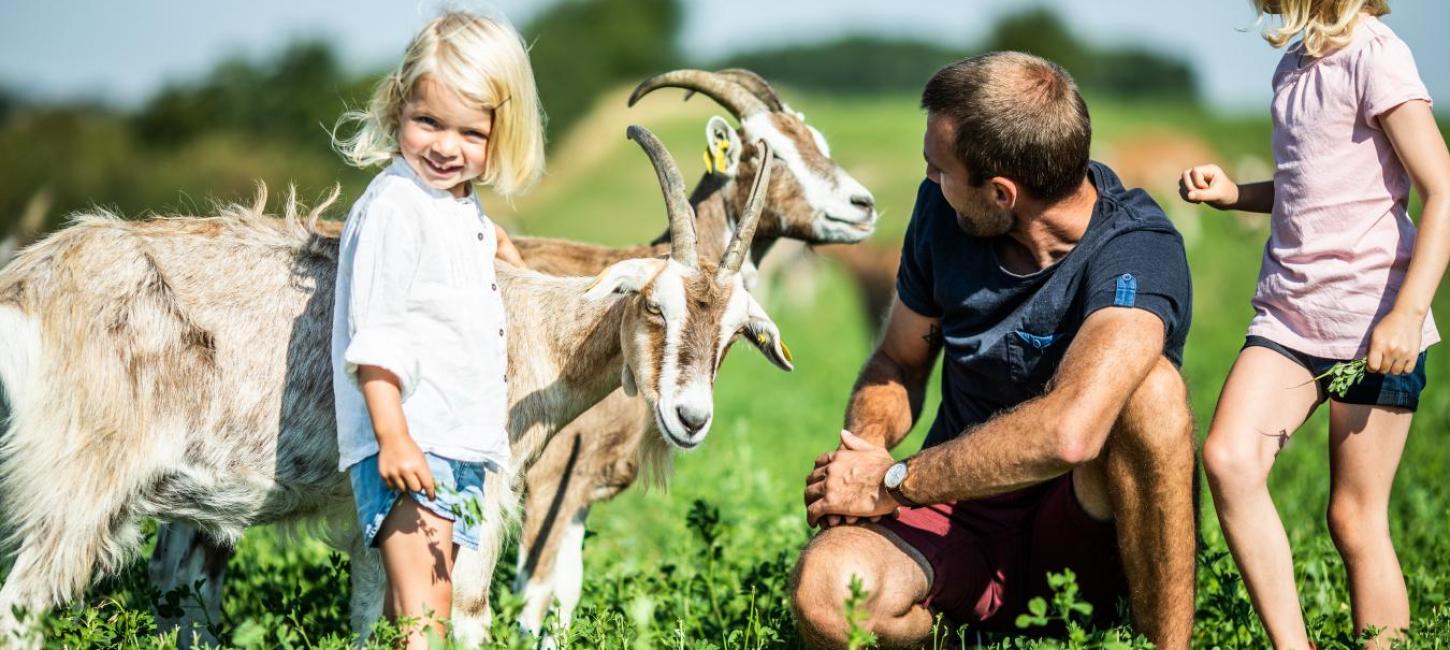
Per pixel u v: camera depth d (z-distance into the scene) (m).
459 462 3.69
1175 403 3.61
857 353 15.87
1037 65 3.78
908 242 4.34
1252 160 33.03
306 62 35.12
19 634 3.67
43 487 3.79
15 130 31.73
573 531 5.41
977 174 3.75
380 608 4.15
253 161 31.19
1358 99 3.82
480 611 4.02
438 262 3.61
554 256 5.75
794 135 6.52
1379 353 3.64
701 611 4.77
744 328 4.46
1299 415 3.93
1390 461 3.96
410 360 3.49
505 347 3.89
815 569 3.75
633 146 46.28
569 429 5.38
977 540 4.03
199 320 4.00
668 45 77.94
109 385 3.84
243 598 4.90
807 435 9.59
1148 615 3.80
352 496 4.19
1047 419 3.50
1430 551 5.60
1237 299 20.66
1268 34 3.98
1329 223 3.88
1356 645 3.85
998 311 3.99
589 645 4.14
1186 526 3.68
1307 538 5.46
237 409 4.01
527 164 3.79
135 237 4.04
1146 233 3.82
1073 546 3.96
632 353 4.26
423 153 3.62
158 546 4.54
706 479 7.38
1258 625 4.36
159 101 34.03
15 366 3.79
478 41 3.58
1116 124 51.44
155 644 3.86
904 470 3.78
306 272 4.18
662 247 5.79
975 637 4.16
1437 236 3.66
